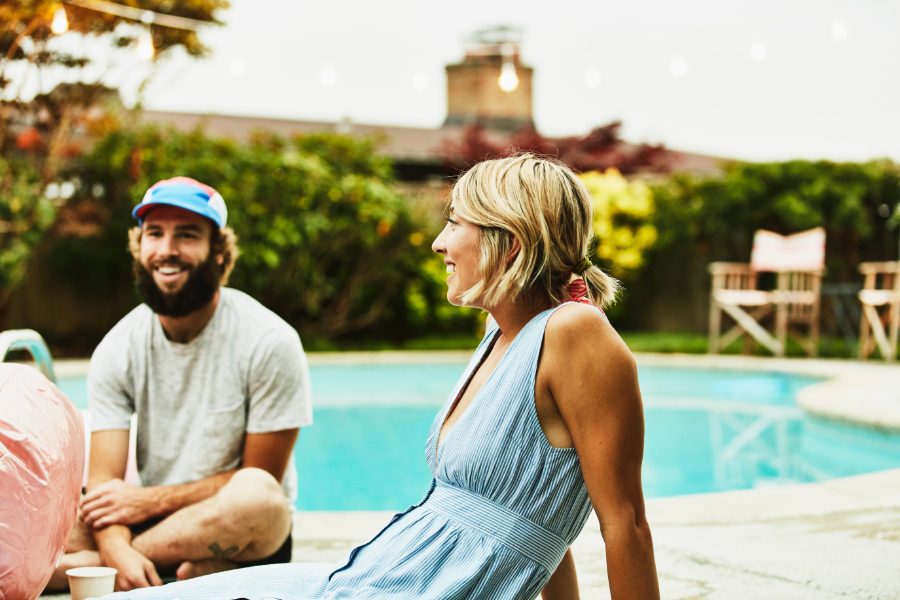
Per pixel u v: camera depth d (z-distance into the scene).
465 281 1.44
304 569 1.49
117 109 10.48
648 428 6.59
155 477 2.49
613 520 1.31
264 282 10.87
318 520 3.16
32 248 9.80
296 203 10.95
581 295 1.44
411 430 6.77
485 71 18.09
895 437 5.17
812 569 2.47
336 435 6.58
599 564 2.57
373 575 1.39
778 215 11.60
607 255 12.37
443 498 1.40
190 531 2.29
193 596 1.41
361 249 11.73
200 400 2.45
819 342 11.23
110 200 10.75
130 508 2.34
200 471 2.45
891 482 3.55
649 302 13.50
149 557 2.32
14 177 9.37
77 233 10.40
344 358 9.78
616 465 1.30
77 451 1.73
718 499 3.31
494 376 1.37
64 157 10.36
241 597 1.38
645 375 9.10
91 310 11.27
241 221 10.55
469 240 1.43
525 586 1.35
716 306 10.30
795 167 11.38
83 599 1.97
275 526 2.33
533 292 1.43
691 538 2.80
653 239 12.45
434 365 9.83
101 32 9.51
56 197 10.48
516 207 1.38
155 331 2.49
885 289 9.92
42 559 1.59
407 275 12.13
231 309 2.50
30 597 1.58
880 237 11.70
